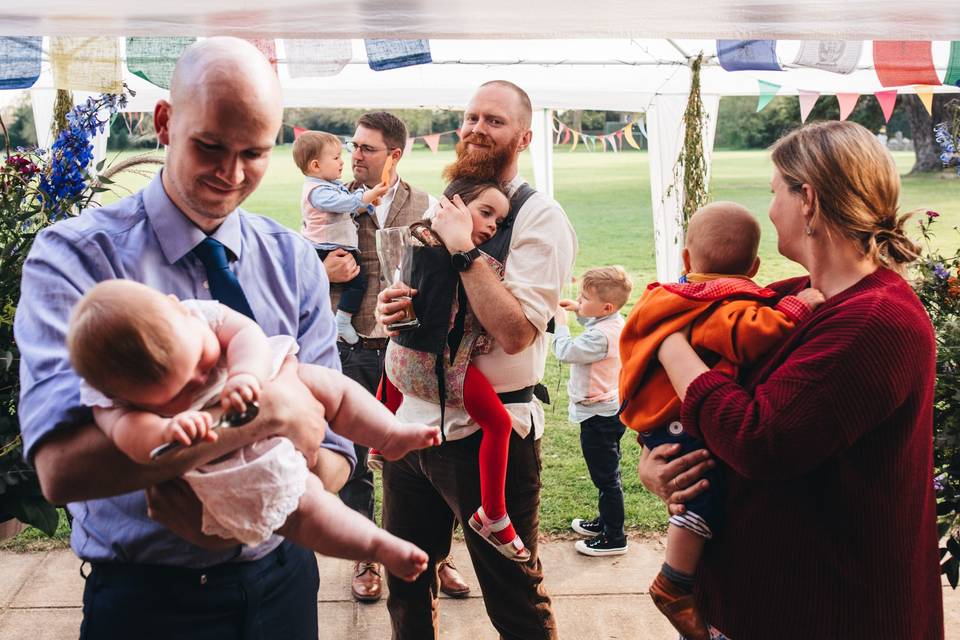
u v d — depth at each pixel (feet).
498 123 9.15
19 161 11.69
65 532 15.02
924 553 6.33
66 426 5.08
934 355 6.09
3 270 11.04
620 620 12.65
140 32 9.80
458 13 9.43
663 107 21.24
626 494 17.19
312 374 5.92
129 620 5.86
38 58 12.77
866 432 5.92
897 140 103.24
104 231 5.70
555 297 8.98
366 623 12.50
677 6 9.14
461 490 9.17
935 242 48.98
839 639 6.11
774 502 6.24
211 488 5.06
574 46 18.99
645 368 7.01
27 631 12.07
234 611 6.09
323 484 6.02
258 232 6.40
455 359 8.79
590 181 93.15
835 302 6.10
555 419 22.02
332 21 9.63
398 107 22.44
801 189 6.30
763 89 20.33
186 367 4.82
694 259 7.67
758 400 6.03
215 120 5.24
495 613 9.57
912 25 9.81
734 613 6.51
